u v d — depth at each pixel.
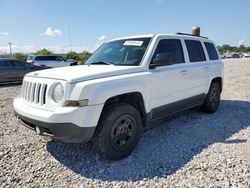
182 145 3.91
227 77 13.39
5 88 11.40
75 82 2.97
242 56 71.62
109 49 4.57
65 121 2.86
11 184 2.84
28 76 3.67
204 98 5.54
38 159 3.48
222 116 5.64
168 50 4.40
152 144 3.98
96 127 3.22
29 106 3.37
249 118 5.44
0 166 3.27
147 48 4.04
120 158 3.43
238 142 3.98
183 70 4.59
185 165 3.22
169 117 5.54
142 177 2.97
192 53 5.11
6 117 5.69
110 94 3.19
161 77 4.05
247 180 2.80
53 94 3.06
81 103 2.92
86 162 3.38
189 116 5.64
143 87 3.69
